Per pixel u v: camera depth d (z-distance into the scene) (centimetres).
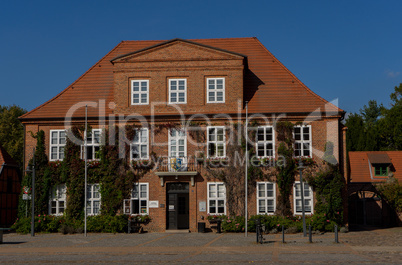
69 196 3034
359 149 5741
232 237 2641
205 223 2956
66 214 3019
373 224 4016
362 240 2447
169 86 3125
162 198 3012
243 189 2981
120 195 3014
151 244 2339
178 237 2669
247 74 3309
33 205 2866
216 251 2059
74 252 2069
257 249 2105
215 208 2998
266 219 2895
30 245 2356
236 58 3111
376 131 5847
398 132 5634
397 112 5706
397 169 4159
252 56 3447
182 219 3019
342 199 2975
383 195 3772
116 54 3559
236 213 2969
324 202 2930
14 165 4047
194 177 3014
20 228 2997
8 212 3916
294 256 1888
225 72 3109
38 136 3123
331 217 2920
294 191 2966
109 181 3034
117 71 3148
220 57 3114
